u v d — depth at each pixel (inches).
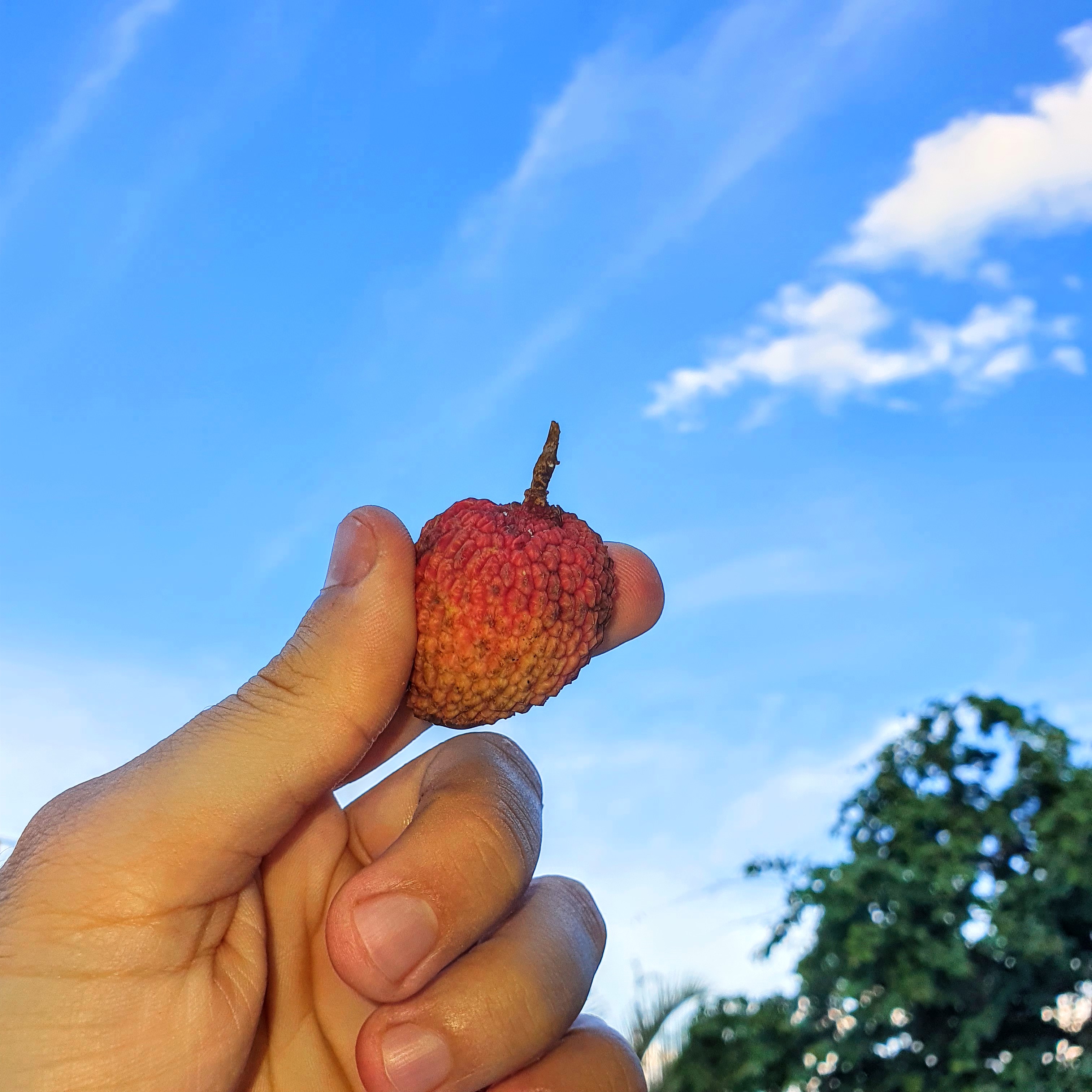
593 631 7.3
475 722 7.3
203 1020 7.1
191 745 7.0
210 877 7.0
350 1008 8.1
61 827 6.9
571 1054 8.3
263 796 6.9
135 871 6.8
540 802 8.3
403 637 7.0
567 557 7.2
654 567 8.3
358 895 7.4
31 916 6.8
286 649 7.1
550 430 7.6
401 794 8.7
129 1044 6.8
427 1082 7.3
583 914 8.5
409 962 7.3
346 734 7.0
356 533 7.0
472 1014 7.5
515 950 7.8
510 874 7.6
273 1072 7.9
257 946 7.5
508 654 6.9
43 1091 6.7
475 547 7.1
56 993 6.8
